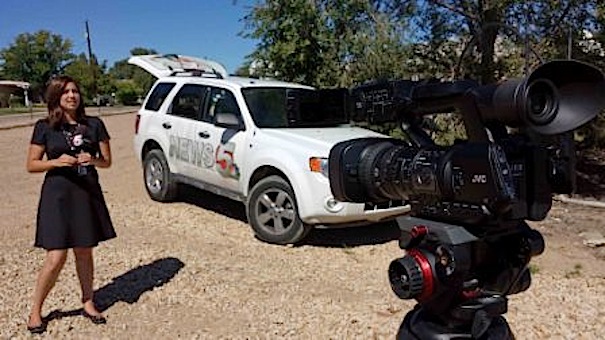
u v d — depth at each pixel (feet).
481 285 8.38
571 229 24.40
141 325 13.73
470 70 27.86
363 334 13.23
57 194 13.19
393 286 8.34
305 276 17.58
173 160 26.08
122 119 98.99
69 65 230.07
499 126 7.66
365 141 9.37
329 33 32.91
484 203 7.33
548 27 28.84
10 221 23.81
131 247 19.89
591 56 29.45
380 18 32.30
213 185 23.95
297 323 13.84
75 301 14.96
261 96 23.15
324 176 19.34
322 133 21.45
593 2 28.78
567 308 15.14
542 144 7.69
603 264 19.89
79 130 13.56
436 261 8.05
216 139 23.27
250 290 16.06
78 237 13.33
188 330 13.46
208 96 24.53
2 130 71.15
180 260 18.56
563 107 7.22
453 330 8.62
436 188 7.80
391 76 31.48
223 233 22.49
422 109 8.57
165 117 26.58
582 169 33.68
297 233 20.29
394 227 23.43
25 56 240.73
